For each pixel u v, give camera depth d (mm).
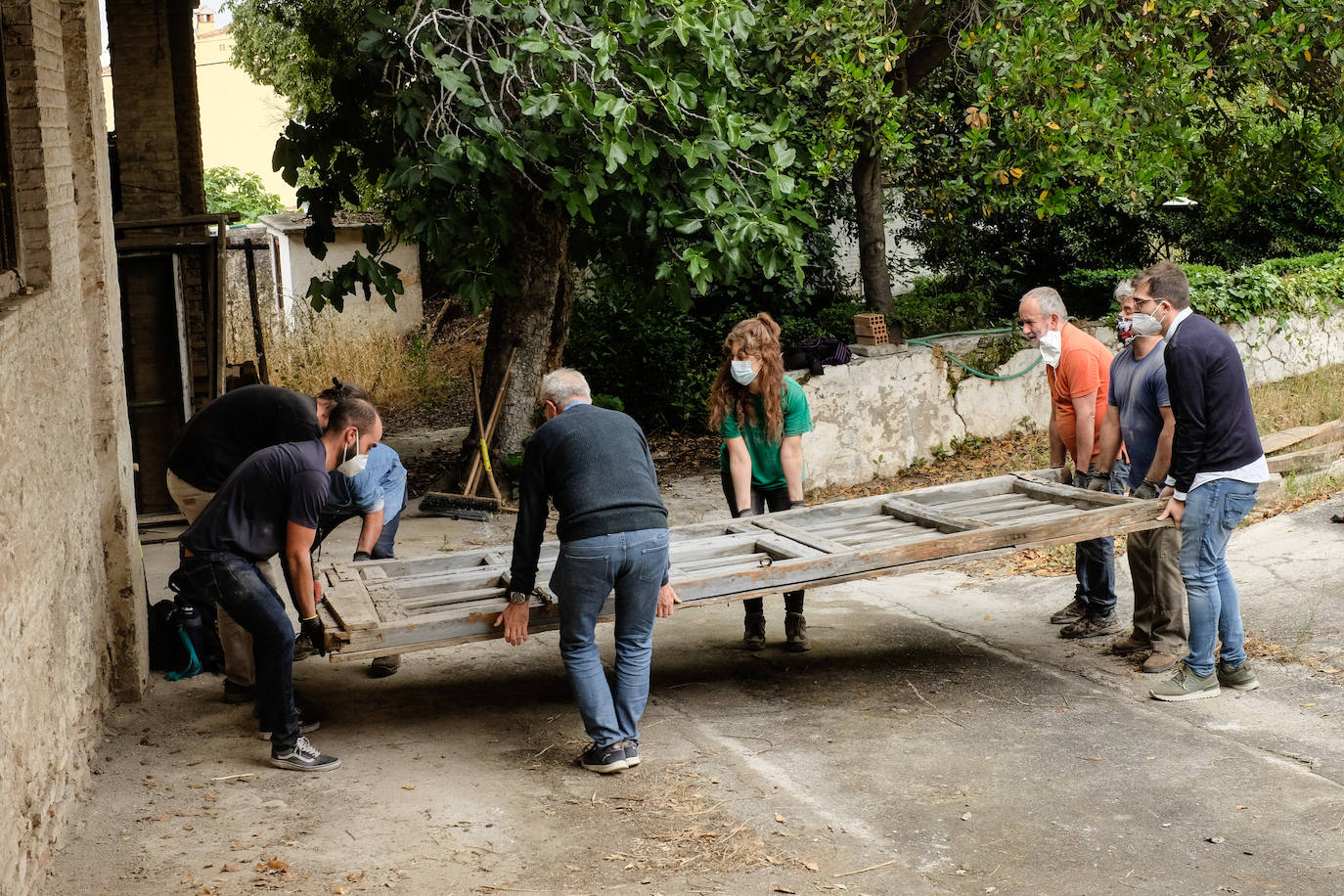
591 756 4742
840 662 6078
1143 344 5598
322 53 11625
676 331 13047
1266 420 10812
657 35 8062
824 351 10445
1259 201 16078
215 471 5562
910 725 5145
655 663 6184
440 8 8570
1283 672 5406
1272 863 3799
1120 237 16203
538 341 10625
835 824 4215
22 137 4637
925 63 11945
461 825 4266
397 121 8609
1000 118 11328
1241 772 4465
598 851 4047
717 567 5316
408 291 21609
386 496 6012
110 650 5492
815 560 5129
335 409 4855
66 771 4289
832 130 10406
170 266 9438
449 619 4754
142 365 9477
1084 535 5293
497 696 5707
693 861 3965
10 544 3590
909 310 12719
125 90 9562
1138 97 10406
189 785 4656
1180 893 3650
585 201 8484
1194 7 10195
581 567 4609
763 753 4895
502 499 10172
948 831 4129
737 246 8789
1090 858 3893
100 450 5457
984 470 10484
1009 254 15539
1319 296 13461
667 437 12648
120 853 4062
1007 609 6883
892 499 6227
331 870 3926
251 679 5613
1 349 3662
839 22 9914
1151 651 5699
